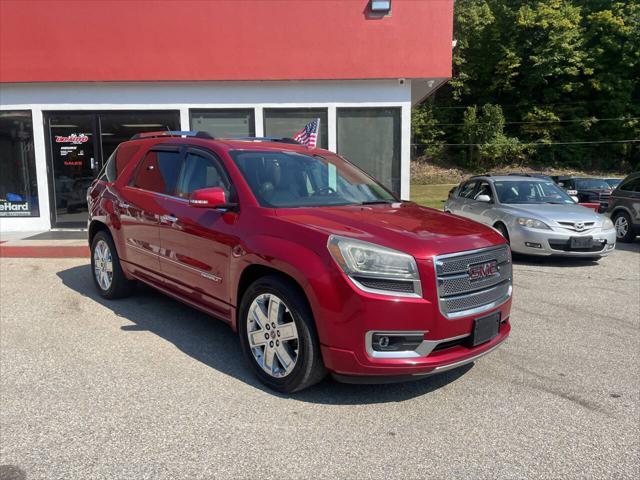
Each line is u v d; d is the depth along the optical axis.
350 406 3.62
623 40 56.06
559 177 19.86
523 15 56.41
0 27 10.59
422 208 4.62
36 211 11.42
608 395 3.84
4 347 4.67
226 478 2.80
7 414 3.47
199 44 10.74
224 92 11.15
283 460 2.96
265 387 3.88
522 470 2.90
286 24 10.73
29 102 11.09
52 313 5.67
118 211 5.68
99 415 3.46
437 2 10.71
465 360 3.56
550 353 4.69
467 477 2.83
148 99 11.13
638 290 7.08
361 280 3.34
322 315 3.39
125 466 2.90
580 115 57.09
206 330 5.16
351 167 5.38
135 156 5.80
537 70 56.12
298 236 3.63
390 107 11.23
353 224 3.74
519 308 6.17
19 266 8.12
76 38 10.66
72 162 11.35
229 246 4.08
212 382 3.97
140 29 10.68
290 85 11.12
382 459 2.99
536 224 8.73
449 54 10.86
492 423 3.41
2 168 11.31
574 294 6.84
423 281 3.37
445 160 60.31
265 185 4.33
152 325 5.29
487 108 57.19
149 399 3.69
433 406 3.64
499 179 10.48
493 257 3.80
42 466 2.89
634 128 55.41
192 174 4.82
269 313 3.78
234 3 10.66
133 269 5.55
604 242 8.70
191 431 3.27
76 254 8.89
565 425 3.40
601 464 2.96
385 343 3.38
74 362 4.34
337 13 10.71
